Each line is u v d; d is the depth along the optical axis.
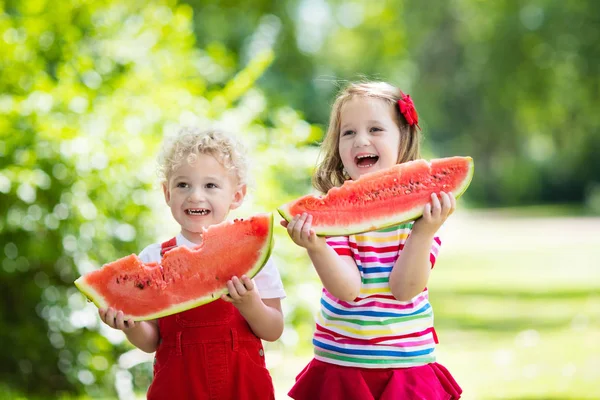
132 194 7.49
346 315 4.13
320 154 4.78
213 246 3.96
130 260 3.97
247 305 3.95
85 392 7.58
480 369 9.02
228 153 4.26
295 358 9.05
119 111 7.84
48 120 7.33
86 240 7.34
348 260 4.09
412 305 4.16
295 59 21.72
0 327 7.46
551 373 8.62
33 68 8.09
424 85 39.78
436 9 35.41
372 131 4.35
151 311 3.92
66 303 7.52
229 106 9.32
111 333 7.44
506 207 53.84
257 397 4.14
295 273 8.73
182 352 4.10
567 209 49.81
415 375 4.07
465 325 12.31
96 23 9.15
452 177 3.98
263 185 8.26
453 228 35.56
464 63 38.12
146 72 8.70
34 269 7.63
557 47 29.08
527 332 11.51
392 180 3.97
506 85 31.38
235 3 18.83
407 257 3.99
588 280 17.45
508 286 17.03
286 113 9.53
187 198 4.18
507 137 44.16
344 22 31.25
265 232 3.95
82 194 7.23
